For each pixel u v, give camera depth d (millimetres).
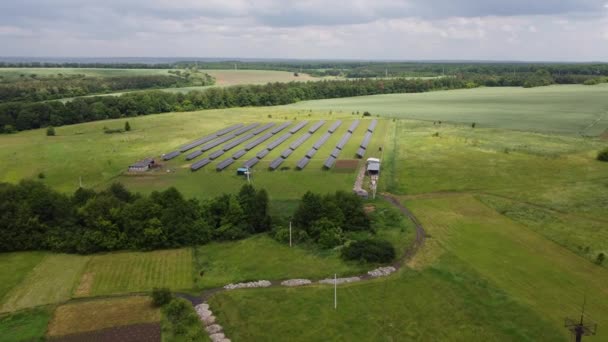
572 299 60625
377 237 81938
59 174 126750
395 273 69000
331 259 73938
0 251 77312
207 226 82625
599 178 114875
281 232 81875
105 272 70562
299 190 110250
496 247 77188
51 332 55562
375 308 59312
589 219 88125
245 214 86438
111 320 57906
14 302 62312
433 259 73000
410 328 54875
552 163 130375
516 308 58375
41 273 70125
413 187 112125
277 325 56125
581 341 51469
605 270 68438
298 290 64375
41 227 79062
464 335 53281
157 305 60938
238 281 67562
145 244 78312
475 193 106625
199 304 61438
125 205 82250
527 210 94062
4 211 78688
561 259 72375
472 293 62312
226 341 53219
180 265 72875
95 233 77375
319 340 53062
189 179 121188
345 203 87562
